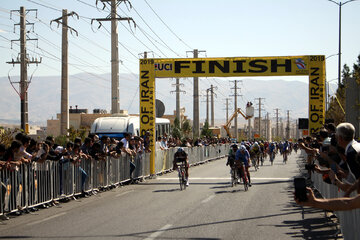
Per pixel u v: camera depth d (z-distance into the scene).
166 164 24.69
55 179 11.59
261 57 21.27
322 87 20.91
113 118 22.84
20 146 9.87
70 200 12.48
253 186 16.28
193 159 30.44
